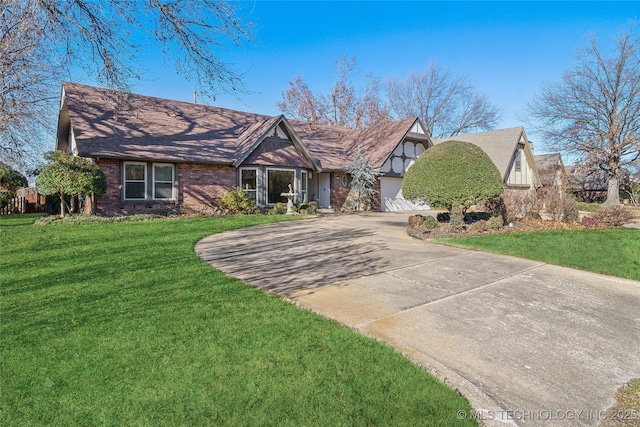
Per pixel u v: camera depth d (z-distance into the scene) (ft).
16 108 41.88
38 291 15.15
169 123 53.62
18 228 32.22
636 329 13.51
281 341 11.03
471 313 14.37
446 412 8.09
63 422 7.54
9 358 9.79
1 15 17.28
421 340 11.84
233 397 8.35
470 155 33.58
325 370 9.53
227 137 57.00
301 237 30.96
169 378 9.02
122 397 8.30
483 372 10.03
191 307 13.57
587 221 39.99
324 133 79.82
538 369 10.36
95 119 46.21
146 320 12.32
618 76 94.48
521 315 14.38
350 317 13.44
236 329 11.78
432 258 23.43
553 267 22.09
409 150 72.59
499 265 22.08
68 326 11.76
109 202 42.91
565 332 12.98
